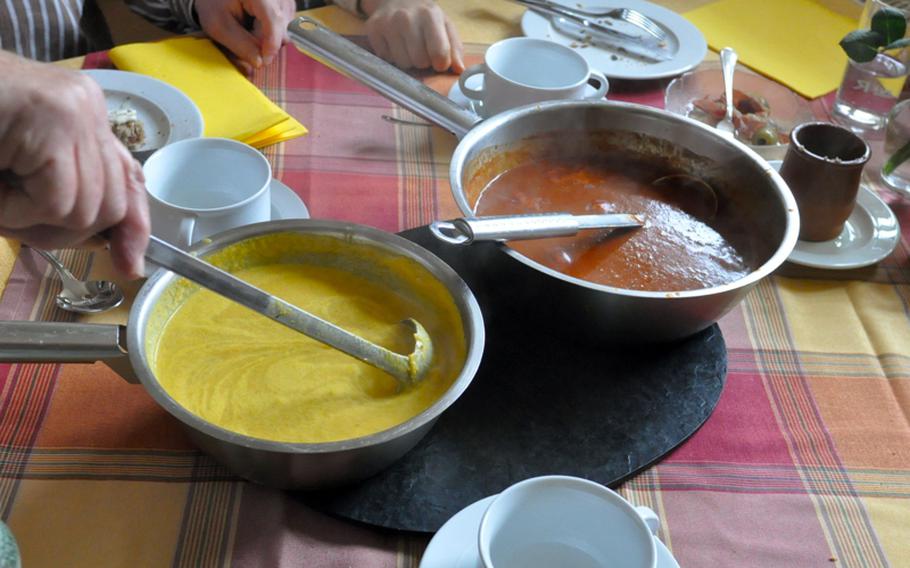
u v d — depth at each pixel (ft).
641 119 3.25
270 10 3.95
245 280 2.70
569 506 1.95
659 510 2.37
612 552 1.93
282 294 2.68
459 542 2.10
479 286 2.98
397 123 3.78
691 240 3.09
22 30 4.42
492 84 3.65
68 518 2.18
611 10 4.49
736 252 3.07
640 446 2.51
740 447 2.58
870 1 3.98
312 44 3.43
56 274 2.82
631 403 2.64
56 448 2.34
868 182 3.71
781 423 2.67
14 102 1.71
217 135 3.43
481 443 2.45
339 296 2.72
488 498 2.23
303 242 2.74
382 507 2.26
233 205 2.81
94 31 5.21
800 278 3.21
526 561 1.96
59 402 2.46
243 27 4.06
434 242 3.13
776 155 3.75
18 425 2.38
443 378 2.48
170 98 3.52
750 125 3.84
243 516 2.23
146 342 2.28
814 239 3.29
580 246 3.00
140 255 2.07
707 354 2.84
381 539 2.23
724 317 3.02
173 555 2.14
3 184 1.85
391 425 2.32
